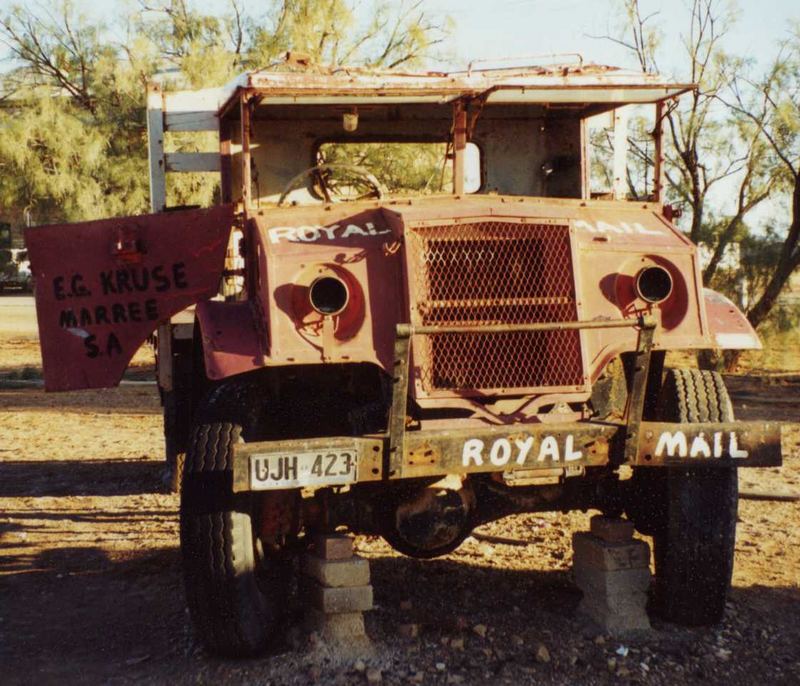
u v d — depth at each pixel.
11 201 21.22
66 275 5.87
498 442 4.73
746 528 7.52
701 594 5.31
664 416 5.42
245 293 5.83
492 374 4.93
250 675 4.84
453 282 4.91
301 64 6.01
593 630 5.33
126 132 21.19
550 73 6.05
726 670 4.87
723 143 18.12
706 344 5.16
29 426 13.45
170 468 8.75
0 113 21.02
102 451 11.48
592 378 5.00
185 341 7.64
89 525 7.98
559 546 6.96
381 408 4.99
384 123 6.53
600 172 8.70
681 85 5.87
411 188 6.95
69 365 5.85
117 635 5.52
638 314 5.11
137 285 5.83
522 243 4.97
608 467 5.16
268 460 4.55
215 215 5.84
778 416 13.62
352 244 4.99
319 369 5.32
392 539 5.31
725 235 18.30
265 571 5.63
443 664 4.90
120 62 21.33
